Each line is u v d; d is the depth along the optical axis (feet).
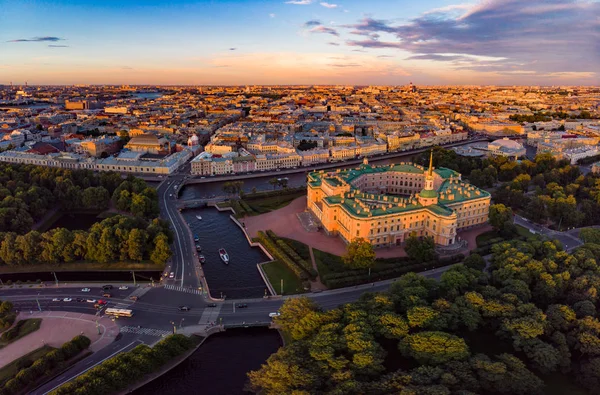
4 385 577.84
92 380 567.59
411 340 603.26
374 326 639.76
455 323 652.07
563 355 606.96
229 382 644.69
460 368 555.69
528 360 628.69
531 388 541.75
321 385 551.59
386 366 612.70
